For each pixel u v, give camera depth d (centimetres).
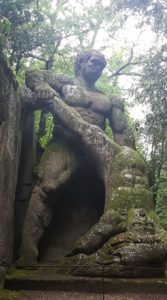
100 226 676
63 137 834
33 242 756
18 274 656
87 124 793
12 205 730
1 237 650
